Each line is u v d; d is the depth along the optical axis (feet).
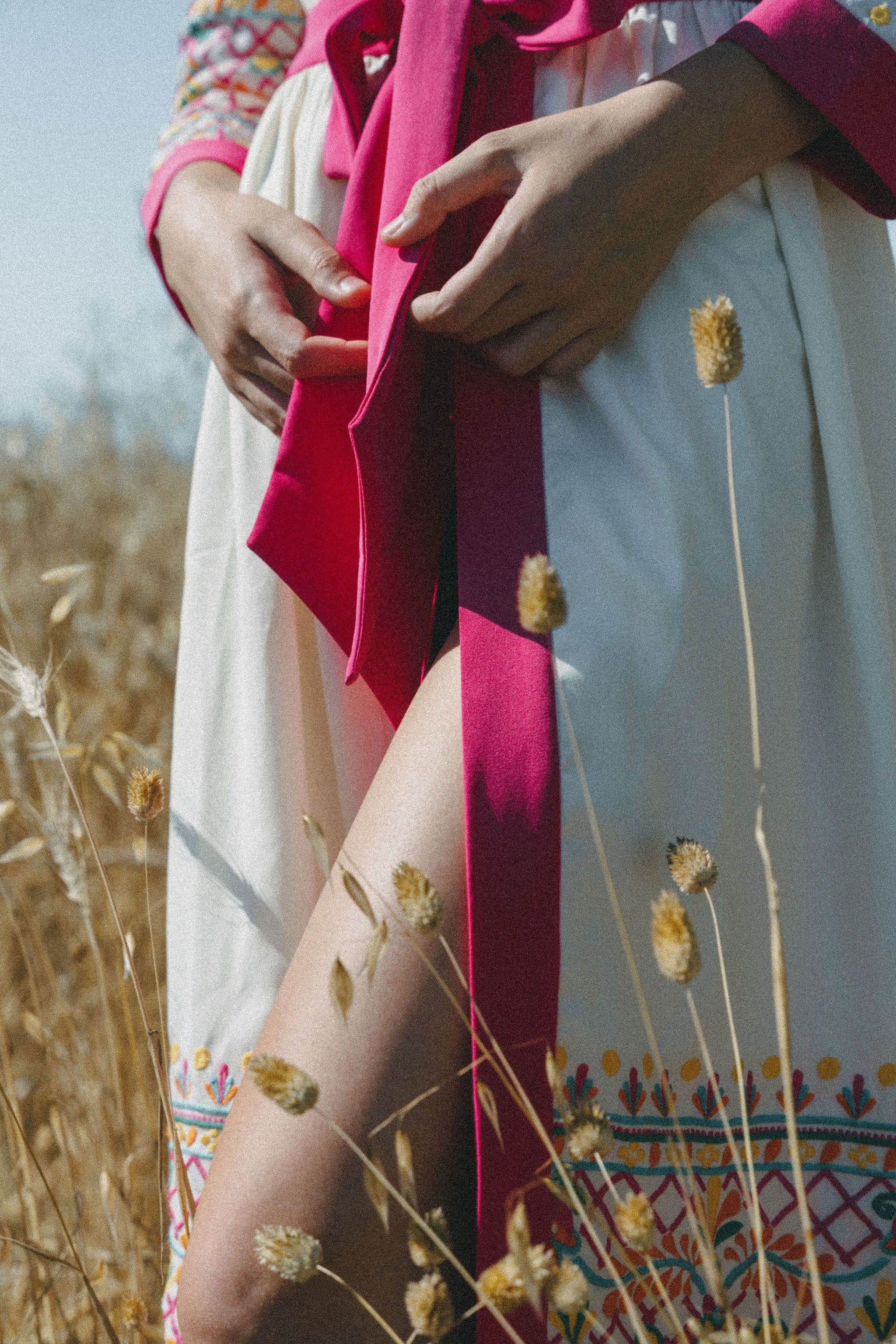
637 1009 2.84
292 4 4.38
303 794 3.52
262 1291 2.54
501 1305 2.13
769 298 3.13
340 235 3.41
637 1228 2.23
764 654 3.01
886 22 3.06
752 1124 2.97
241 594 3.64
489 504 2.99
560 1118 2.72
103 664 8.30
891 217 3.21
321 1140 2.60
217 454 3.80
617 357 3.05
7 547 9.77
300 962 2.85
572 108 3.22
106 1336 4.17
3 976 6.33
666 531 2.87
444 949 2.71
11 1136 4.57
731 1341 2.29
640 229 2.93
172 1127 3.37
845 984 3.03
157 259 4.15
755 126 3.03
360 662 3.30
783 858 3.06
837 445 3.09
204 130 4.14
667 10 3.25
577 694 2.77
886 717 3.00
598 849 2.56
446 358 3.37
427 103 3.14
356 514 3.43
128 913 6.82
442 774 2.84
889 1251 2.89
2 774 5.82
